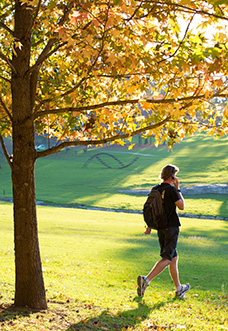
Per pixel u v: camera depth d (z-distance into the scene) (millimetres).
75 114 4844
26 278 4957
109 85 6020
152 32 4164
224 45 3934
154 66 4285
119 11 3996
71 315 4844
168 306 5844
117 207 43594
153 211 5688
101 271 9047
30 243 4941
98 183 61688
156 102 4707
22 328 3928
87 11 3439
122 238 17875
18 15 4910
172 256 5770
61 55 6398
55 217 27922
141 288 5672
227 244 17578
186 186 51688
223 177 58812
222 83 4164
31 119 4863
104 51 4188
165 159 81188
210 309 5785
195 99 4840
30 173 4910
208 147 91000
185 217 38406
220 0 3244
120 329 4477
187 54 4211
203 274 9195
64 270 8969
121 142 5664
